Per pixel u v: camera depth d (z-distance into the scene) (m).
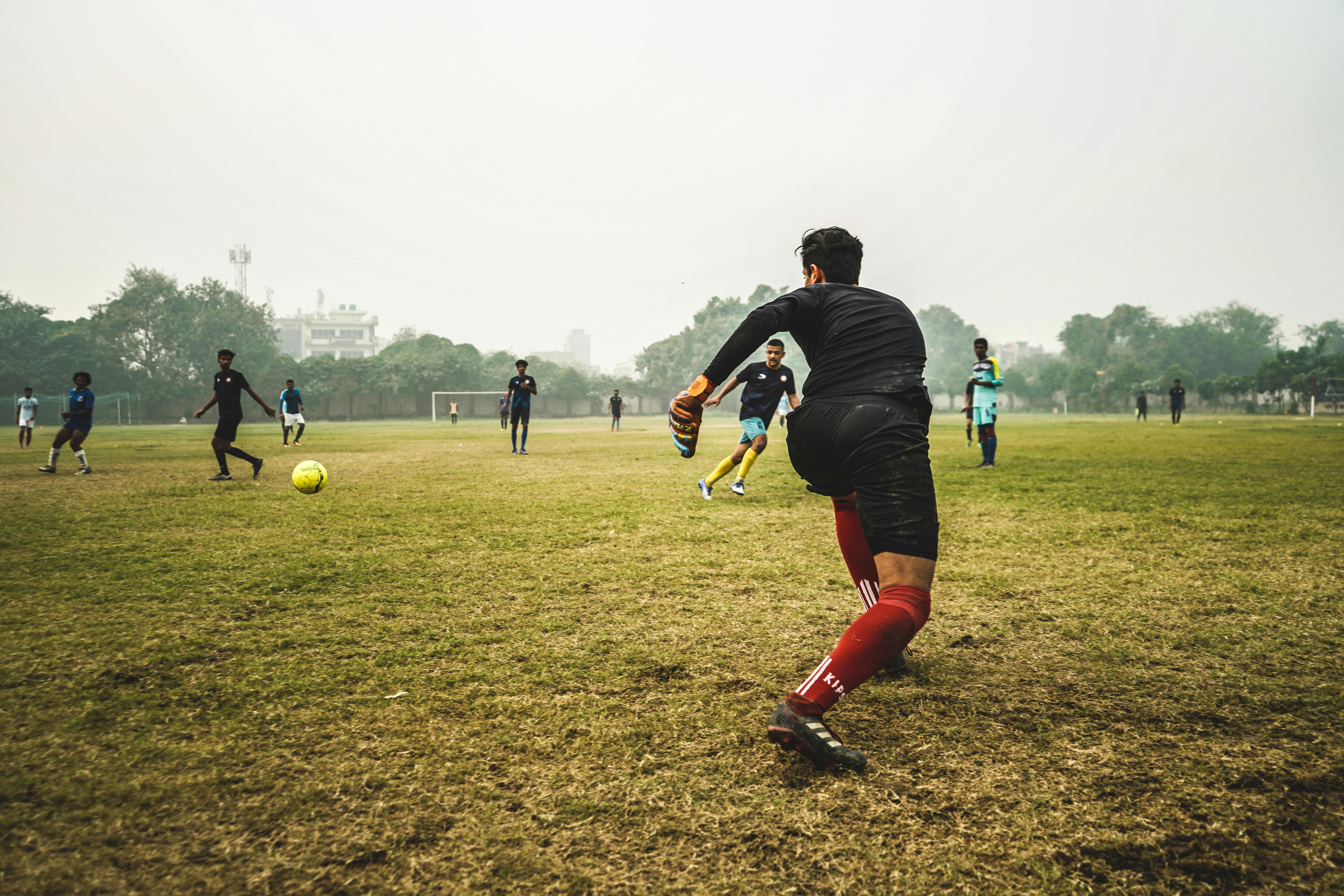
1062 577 3.89
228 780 1.76
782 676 2.47
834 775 1.80
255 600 3.44
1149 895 1.35
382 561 4.28
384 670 2.52
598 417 69.00
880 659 1.89
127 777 1.78
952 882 1.39
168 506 6.55
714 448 16.02
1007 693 2.32
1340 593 3.53
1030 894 1.35
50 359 49.09
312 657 2.66
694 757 1.89
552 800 1.68
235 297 55.66
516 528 5.39
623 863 1.44
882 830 1.56
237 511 6.20
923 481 2.03
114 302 52.41
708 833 1.55
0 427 43.28
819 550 4.61
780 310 2.18
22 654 2.67
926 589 1.99
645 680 2.43
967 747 1.95
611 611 3.26
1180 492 7.29
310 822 1.58
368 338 118.69
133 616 3.17
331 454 14.30
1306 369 51.44
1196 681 2.41
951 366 85.06
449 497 7.16
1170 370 65.44
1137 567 4.11
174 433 28.94
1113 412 67.12
